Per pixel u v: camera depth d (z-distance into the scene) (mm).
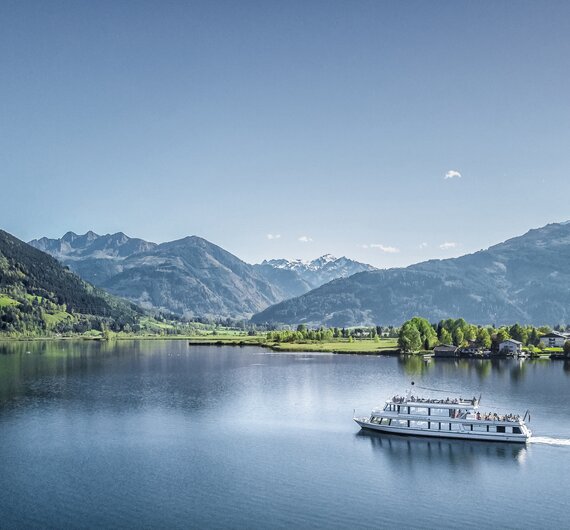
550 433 166250
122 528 105375
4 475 132625
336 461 142375
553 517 110000
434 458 144250
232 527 105750
